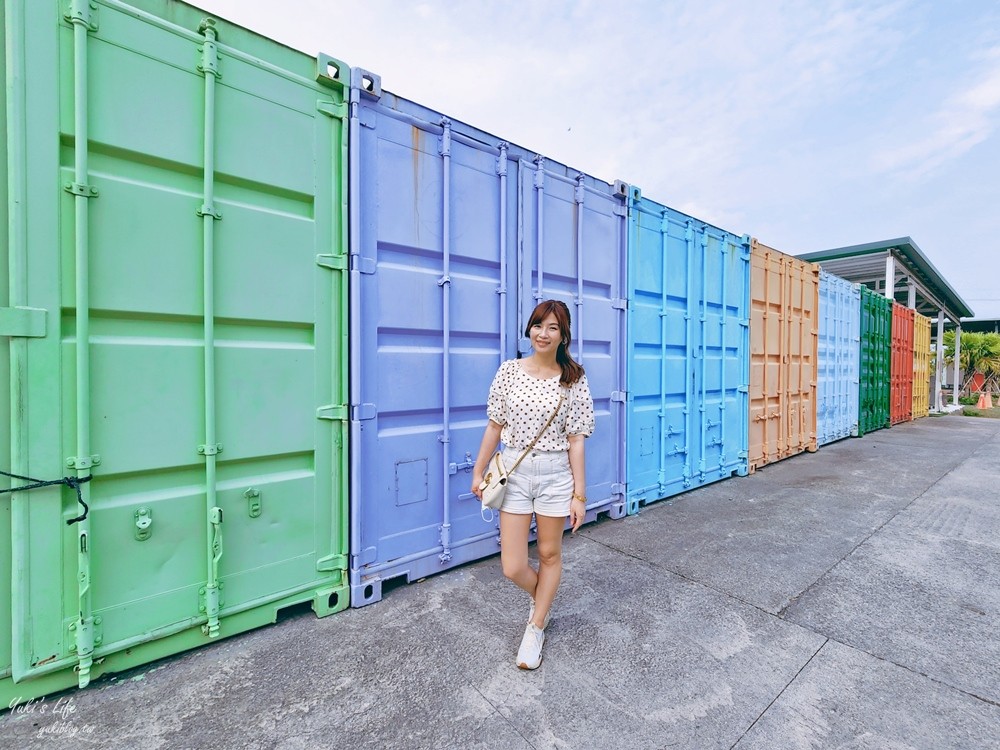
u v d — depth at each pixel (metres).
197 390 2.19
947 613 2.62
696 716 1.85
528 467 2.15
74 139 1.86
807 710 1.88
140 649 2.08
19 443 1.79
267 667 2.12
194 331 2.20
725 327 5.46
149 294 2.05
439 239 2.96
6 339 1.80
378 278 2.70
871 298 9.73
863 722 1.82
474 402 3.18
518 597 2.77
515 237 3.38
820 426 7.79
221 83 2.21
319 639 2.34
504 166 3.25
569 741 1.72
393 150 2.74
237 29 2.25
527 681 2.05
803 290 7.07
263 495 2.38
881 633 2.43
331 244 2.56
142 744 1.68
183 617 2.17
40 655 1.86
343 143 2.56
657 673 2.11
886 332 10.67
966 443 8.38
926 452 7.46
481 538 3.26
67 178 1.86
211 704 1.89
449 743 1.71
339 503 2.64
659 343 4.63
